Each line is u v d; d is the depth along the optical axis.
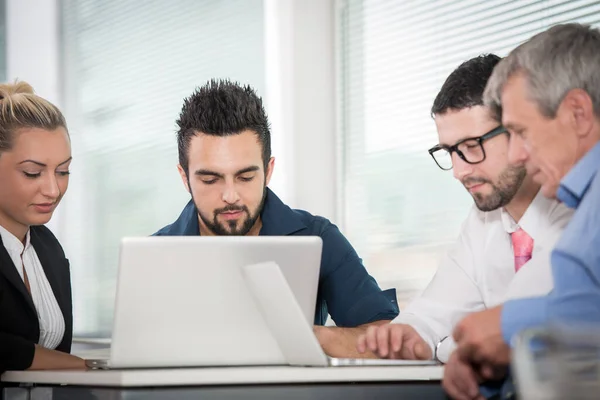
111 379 1.63
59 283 2.53
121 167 4.44
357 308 2.54
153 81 4.32
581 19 2.75
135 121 4.39
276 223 2.58
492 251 2.26
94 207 4.57
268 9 3.71
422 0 3.29
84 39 4.71
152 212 4.23
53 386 1.90
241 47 3.90
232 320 1.79
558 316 1.60
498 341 1.64
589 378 1.18
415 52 3.31
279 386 1.67
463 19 3.14
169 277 1.75
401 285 3.33
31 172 2.41
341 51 3.61
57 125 2.47
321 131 3.60
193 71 4.14
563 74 1.76
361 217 3.51
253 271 1.75
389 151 3.40
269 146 2.52
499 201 2.15
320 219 2.68
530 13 2.91
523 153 1.86
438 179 3.19
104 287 4.42
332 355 2.29
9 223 2.46
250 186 2.45
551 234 2.10
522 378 1.22
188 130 2.45
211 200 2.45
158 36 4.31
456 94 2.15
